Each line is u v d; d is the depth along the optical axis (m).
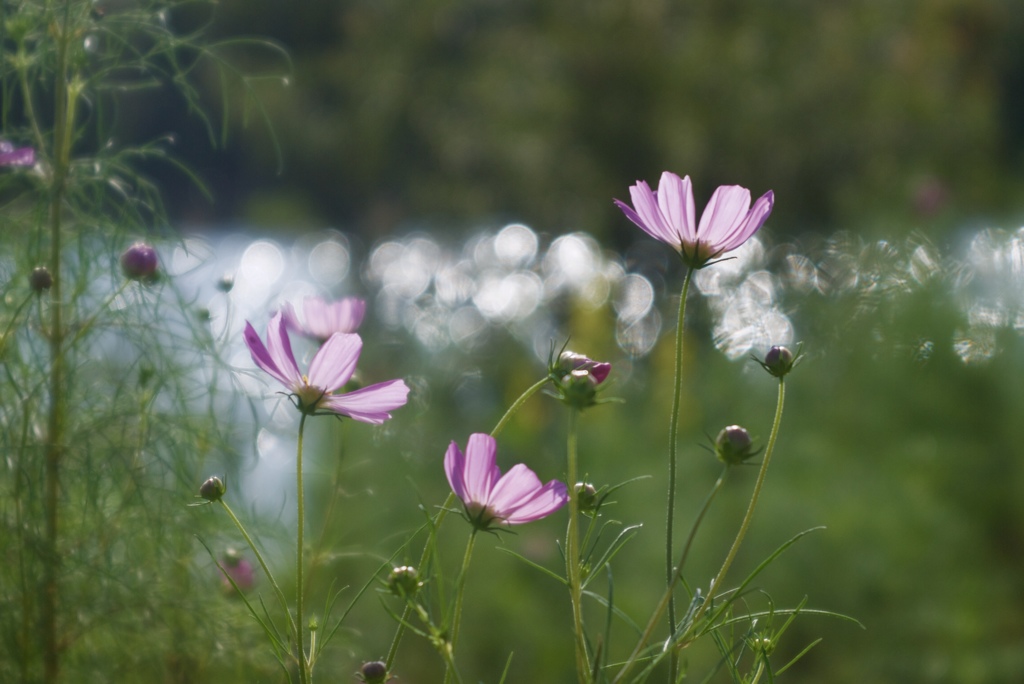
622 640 2.49
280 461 2.35
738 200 1.51
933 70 7.93
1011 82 8.88
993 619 2.64
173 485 1.79
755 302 5.21
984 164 7.52
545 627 2.56
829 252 5.50
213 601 1.75
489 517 1.49
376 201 9.20
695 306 5.85
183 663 1.75
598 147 7.69
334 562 2.36
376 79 8.87
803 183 7.44
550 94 7.75
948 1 8.26
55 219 1.69
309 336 1.72
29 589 1.66
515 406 1.49
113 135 1.75
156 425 1.73
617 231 7.60
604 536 2.99
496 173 8.03
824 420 3.53
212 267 1.94
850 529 2.80
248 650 1.76
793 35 7.81
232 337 1.82
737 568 2.84
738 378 4.03
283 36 9.86
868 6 8.04
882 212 5.00
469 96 8.16
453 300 6.70
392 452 3.10
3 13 1.68
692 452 3.49
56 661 1.68
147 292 1.71
